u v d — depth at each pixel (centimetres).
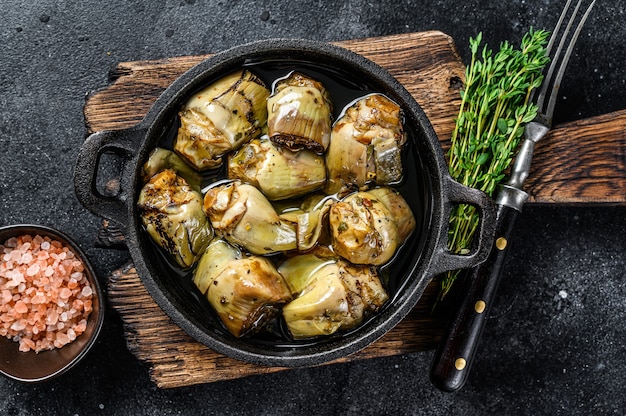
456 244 48
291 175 42
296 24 56
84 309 51
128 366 55
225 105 42
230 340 43
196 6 56
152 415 55
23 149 55
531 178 50
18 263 51
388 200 42
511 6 56
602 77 56
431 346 51
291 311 42
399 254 44
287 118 41
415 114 42
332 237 42
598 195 50
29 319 51
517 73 48
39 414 55
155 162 42
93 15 56
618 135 50
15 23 55
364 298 42
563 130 50
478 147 47
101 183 54
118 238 50
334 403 56
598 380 56
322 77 43
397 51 50
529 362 56
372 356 50
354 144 42
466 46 56
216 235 42
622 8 56
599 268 56
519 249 56
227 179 43
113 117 49
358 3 56
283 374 56
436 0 56
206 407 55
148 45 56
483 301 48
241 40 56
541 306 56
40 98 55
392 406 56
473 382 56
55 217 55
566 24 56
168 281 43
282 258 43
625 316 56
